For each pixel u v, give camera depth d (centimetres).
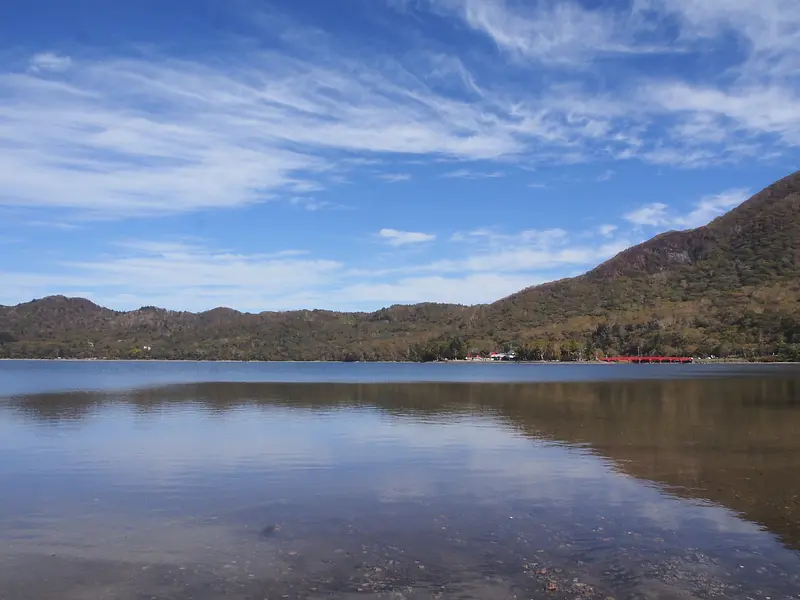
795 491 1614
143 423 3092
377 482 1734
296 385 6969
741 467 1920
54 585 1038
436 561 1124
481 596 980
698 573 1063
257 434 2686
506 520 1363
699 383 6869
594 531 1283
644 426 2925
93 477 1816
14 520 1391
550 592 991
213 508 1480
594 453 2177
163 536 1278
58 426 2973
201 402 4381
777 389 5659
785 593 986
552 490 1631
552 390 5878
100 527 1340
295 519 1386
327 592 1000
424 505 1490
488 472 1859
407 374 11444
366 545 1211
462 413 3594
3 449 2295
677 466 1938
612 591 994
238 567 1108
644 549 1177
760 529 1295
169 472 1883
